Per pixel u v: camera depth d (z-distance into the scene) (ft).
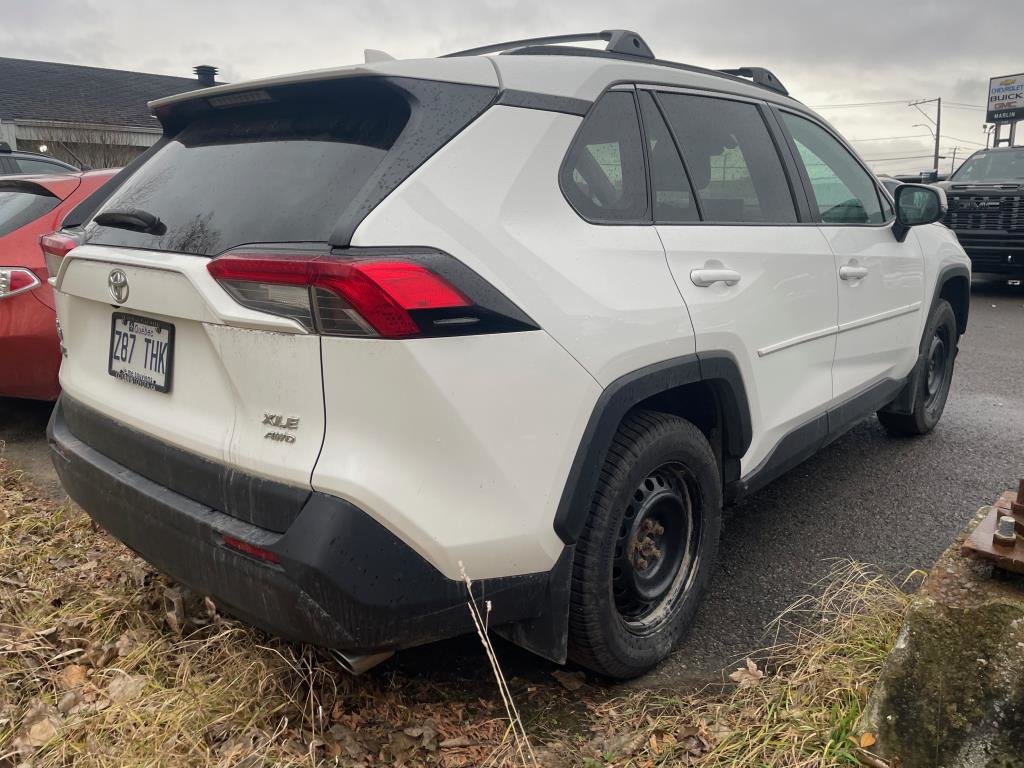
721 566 11.05
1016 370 22.26
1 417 16.92
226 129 8.09
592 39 9.45
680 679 8.59
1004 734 6.12
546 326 6.85
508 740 7.47
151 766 6.65
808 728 6.95
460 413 6.32
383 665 8.69
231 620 8.62
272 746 6.95
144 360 7.58
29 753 6.93
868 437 16.37
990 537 6.81
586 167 7.89
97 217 7.75
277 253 6.16
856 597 8.93
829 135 12.63
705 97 9.89
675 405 9.45
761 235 9.88
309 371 6.18
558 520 7.10
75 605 9.24
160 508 7.09
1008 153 39.40
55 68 86.38
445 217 6.45
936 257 14.84
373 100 7.04
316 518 6.07
